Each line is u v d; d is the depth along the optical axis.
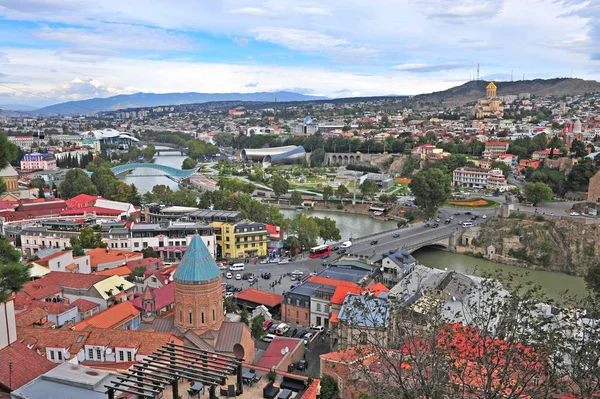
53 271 175.75
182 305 120.88
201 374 72.62
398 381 67.31
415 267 189.38
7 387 72.00
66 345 111.38
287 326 167.00
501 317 74.81
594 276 176.62
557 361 65.56
